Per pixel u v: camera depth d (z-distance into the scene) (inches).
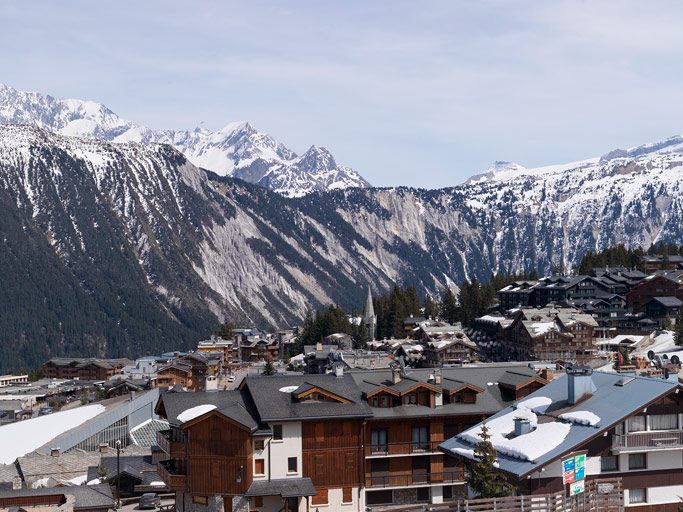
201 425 3255.4
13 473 4650.6
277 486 3238.2
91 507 3499.0
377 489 3484.3
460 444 2741.1
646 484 2508.6
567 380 2837.1
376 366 6889.8
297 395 3378.4
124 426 6097.4
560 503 2287.2
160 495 4173.2
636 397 2532.0
